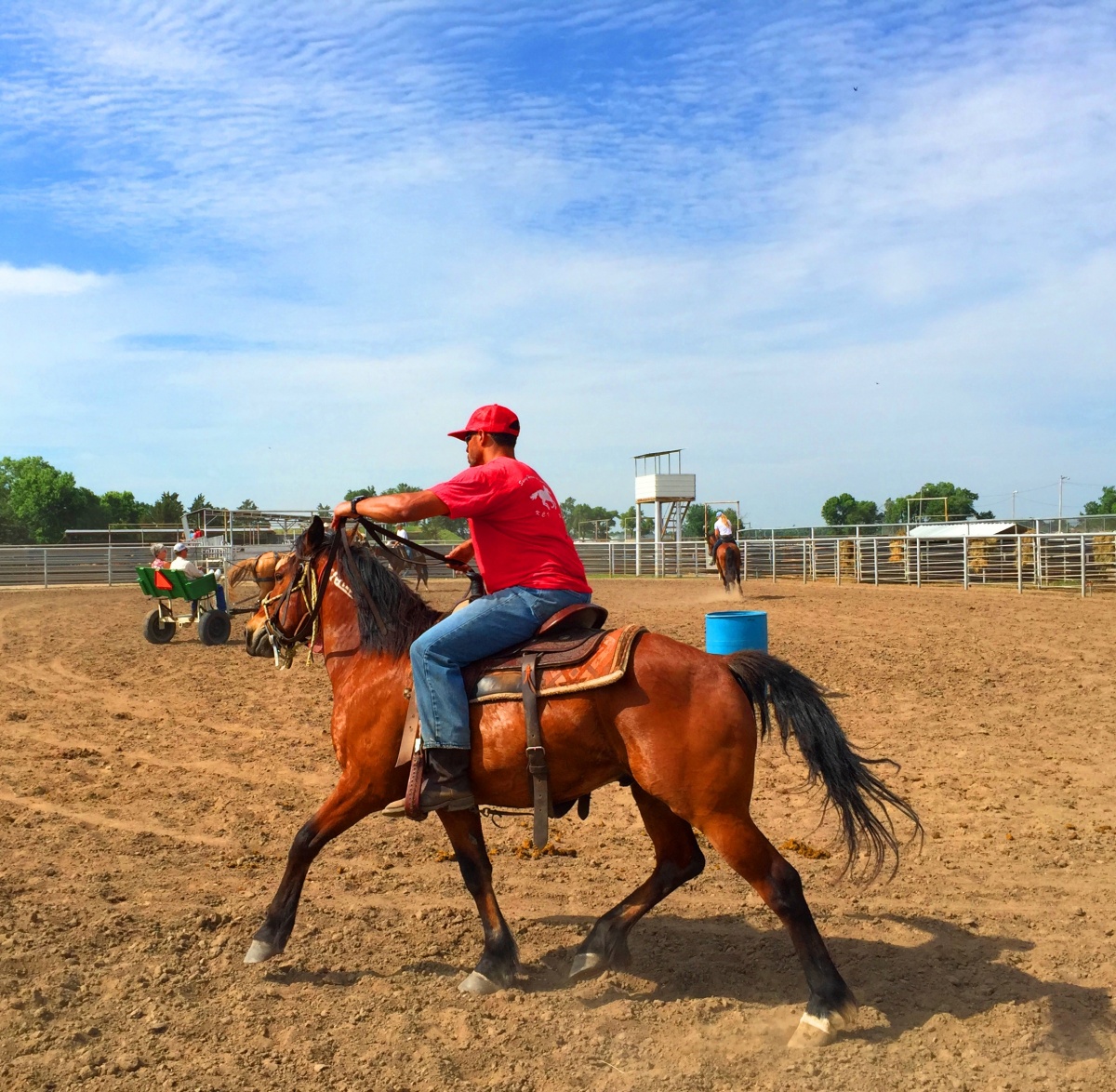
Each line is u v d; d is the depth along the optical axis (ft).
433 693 13.87
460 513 13.99
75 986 14.37
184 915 17.12
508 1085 11.87
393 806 15.56
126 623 70.03
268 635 17.10
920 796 24.52
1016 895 18.08
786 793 25.13
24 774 27.45
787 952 15.80
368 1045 12.75
